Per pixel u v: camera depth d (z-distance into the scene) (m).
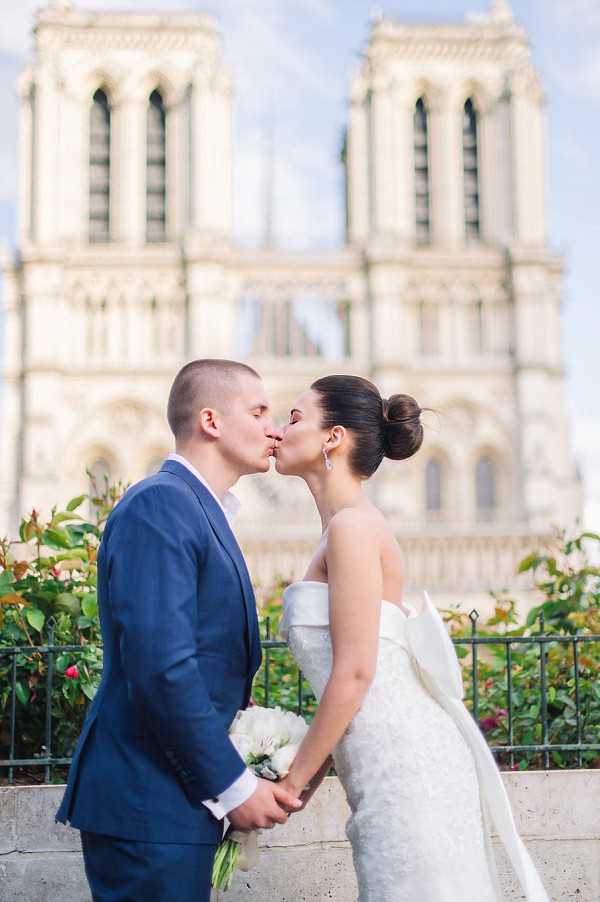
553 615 8.02
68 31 67.62
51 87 66.19
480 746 4.49
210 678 4.39
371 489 60.50
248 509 60.56
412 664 4.51
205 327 64.00
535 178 67.69
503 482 63.88
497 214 68.06
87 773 4.35
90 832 4.28
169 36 68.00
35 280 63.81
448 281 66.31
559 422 65.38
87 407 63.50
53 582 6.84
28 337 63.38
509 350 65.75
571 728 7.11
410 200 67.38
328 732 4.28
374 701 4.37
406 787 4.28
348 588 4.36
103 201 67.94
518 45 69.06
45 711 6.66
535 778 6.30
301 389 64.19
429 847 4.22
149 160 68.19
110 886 4.25
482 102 69.00
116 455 63.38
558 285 66.75
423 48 68.81
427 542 55.38
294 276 65.81
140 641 4.08
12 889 5.89
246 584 4.59
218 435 4.71
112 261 65.00
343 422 4.80
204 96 66.50
